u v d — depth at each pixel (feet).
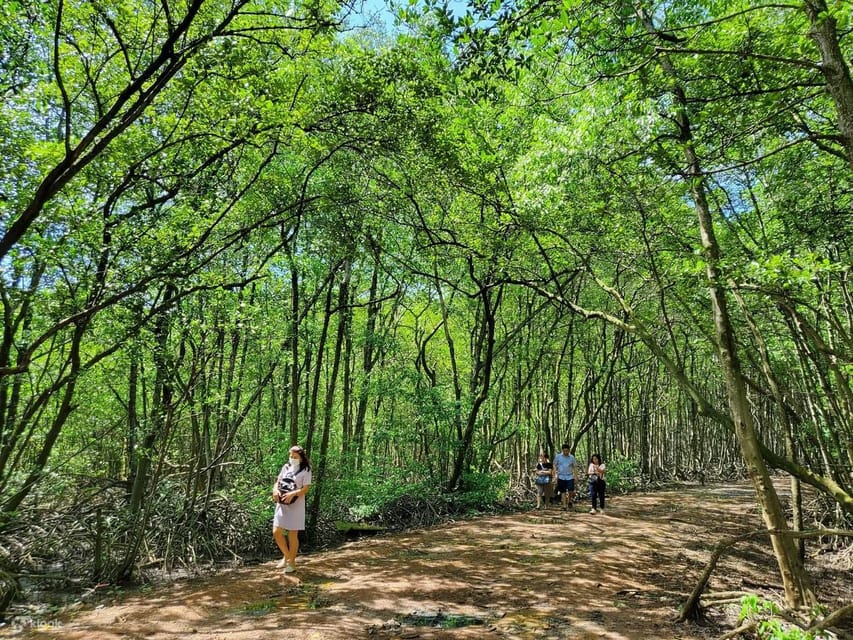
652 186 23.97
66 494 31.12
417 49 22.85
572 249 28.35
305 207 31.35
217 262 29.04
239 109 21.03
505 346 54.60
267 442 35.78
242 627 17.13
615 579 23.09
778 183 23.38
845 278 23.49
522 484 57.31
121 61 23.02
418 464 45.29
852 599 22.88
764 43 17.31
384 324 60.80
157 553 28.45
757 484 19.19
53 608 21.03
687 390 21.77
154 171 23.07
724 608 19.08
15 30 18.35
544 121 28.12
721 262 18.42
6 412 27.20
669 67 19.08
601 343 66.13
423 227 36.29
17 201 18.84
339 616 18.17
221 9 22.17
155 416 27.76
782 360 32.45
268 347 36.17
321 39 23.57
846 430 24.16
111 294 20.71
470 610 18.89
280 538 24.52
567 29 15.58
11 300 20.27
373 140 25.46
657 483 70.28
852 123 12.44
